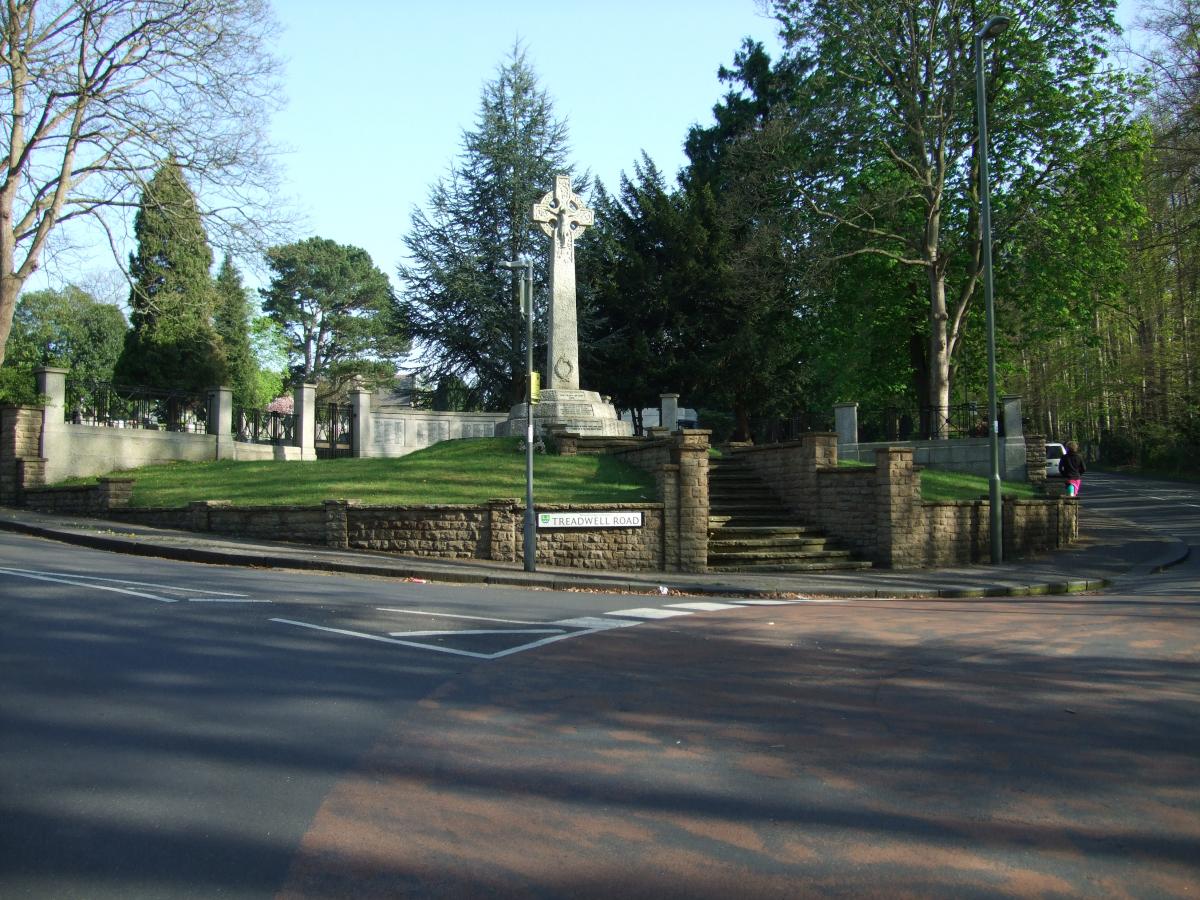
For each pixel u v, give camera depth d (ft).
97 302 188.34
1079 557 72.28
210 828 15.49
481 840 15.47
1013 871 14.76
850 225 106.93
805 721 23.30
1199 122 97.19
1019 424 93.56
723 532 67.41
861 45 100.01
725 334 130.52
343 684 25.25
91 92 84.43
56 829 15.23
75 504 70.95
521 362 138.51
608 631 35.86
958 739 21.91
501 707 23.70
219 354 120.98
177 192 90.48
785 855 15.20
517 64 147.13
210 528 64.03
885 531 65.67
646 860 14.88
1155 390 165.27
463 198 145.69
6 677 24.14
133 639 29.45
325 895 13.38
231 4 85.81
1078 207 102.73
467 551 60.54
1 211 82.02
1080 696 26.21
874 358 131.44
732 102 164.04
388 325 152.76
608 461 77.46
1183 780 19.15
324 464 82.74
